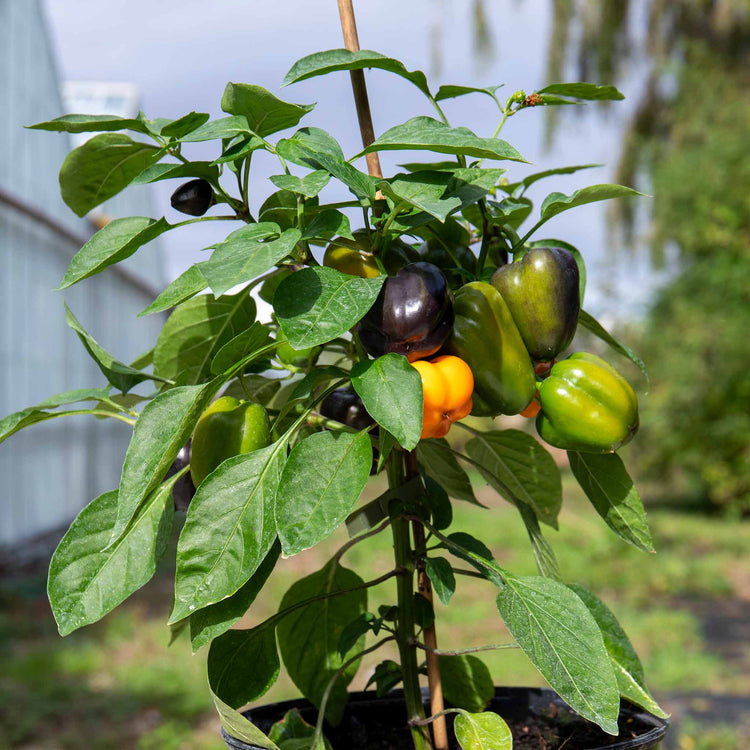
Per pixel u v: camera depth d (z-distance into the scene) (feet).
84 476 28.43
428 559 2.47
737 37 26.81
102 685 10.35
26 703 9.63
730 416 22.63
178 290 2.45
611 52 28.22
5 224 21.61
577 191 2.46
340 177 2.26
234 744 2.37
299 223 2.44
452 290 2.70
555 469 2.96
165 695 9.97
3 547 20.54
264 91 2.47
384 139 2.40
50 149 25.55
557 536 17.99
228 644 2.56
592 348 19.08
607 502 2.74
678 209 23.65
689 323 23.11
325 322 2.14
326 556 17.42
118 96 32.76
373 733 2.87
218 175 2.59
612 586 15.29
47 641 12.46
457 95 2.77
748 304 23.11
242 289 2.75
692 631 12.16
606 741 2.67
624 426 2.53
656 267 24.76
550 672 2.23
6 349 21.48
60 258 26.00
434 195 2.36
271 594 13.67
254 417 2.43
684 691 9.87
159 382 2.95
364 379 2.23
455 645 10.66
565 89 2.63
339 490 2.23
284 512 2.19
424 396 2.31
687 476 23.88
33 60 24.27
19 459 22.04
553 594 2.39
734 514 22.62
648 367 23.50
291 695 8.70
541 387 2.59
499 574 2.43
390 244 2.56
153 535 2.49
